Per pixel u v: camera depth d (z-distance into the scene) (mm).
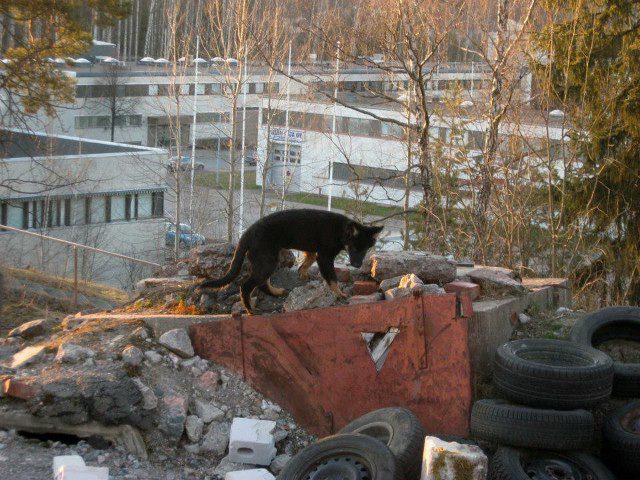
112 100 36500
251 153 33094
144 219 26375
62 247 21984
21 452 6121
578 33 13859
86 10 14453
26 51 14406
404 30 13297
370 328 6914
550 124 18031
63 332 7223
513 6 13578
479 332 7234
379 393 6879
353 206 17531
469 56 21406
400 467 5832
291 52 22703
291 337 6949
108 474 5863
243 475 5969
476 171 14758
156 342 6926
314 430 6836
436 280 7699
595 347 7723
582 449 6453
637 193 14648
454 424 6812
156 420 6461
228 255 7598
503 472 6332
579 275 15086
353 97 25031
